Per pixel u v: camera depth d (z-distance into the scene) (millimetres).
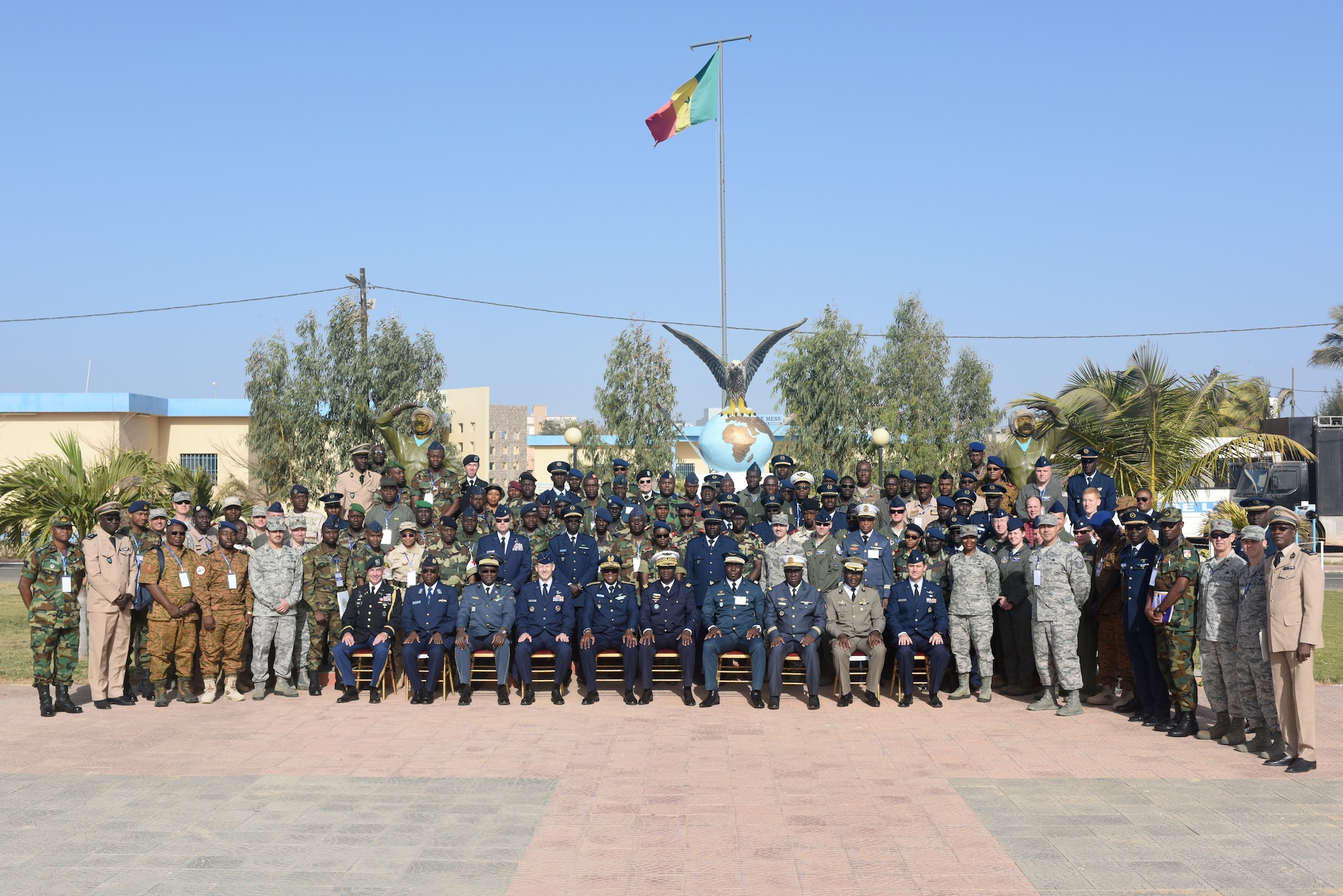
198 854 6570
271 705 11266
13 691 12062
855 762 8797
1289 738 8680
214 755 9016
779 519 12406
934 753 9125
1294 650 8531
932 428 35219
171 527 11312
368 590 11836
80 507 14102
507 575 12141
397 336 31828
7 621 18016
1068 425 16500
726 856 6559
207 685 11469
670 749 9250
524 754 9047
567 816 7324
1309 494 31984
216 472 40156
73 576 10789
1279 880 6129
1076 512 13406
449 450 32062
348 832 6980
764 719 10562
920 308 36438
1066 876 6207
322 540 12188
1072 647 10695
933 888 6039
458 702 11445
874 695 11195
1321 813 7391
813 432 30391
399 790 7945
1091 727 10211
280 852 6617
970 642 11516
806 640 11164
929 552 12031
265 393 31719
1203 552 19391
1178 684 9789
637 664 11625
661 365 30469
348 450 30750
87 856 6535
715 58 28094
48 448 37094
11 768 8578
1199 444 17812
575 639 12016
